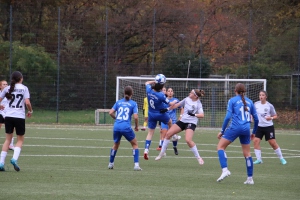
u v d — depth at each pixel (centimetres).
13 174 3189
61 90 9319
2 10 9744
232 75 9506
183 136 7044
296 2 10350
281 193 2716
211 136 7075
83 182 2933
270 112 4319
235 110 2998
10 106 3319
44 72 9356
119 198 2442
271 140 4316
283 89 9006
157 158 4091
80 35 9538
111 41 9719
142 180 3086
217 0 10731
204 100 8875
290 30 9181
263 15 9675
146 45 9888
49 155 4516
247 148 3050
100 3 10825
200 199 2470
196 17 10150
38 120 8919
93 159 4316
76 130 7531
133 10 10162
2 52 9519
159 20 9906
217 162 4359
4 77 9462
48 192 2559
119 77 8456
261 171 3781
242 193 2688
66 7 10162
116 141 3622
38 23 9744
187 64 9281
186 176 3341
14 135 6431
